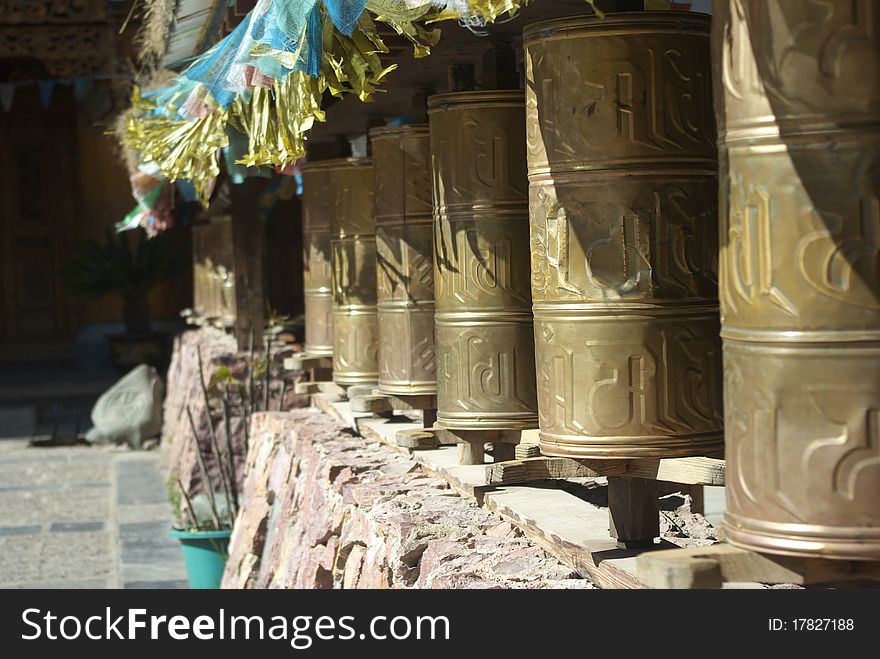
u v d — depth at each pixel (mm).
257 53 3031
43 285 22703
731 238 2000
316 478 4758
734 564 1983
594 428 2684
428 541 3348
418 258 4559
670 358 2660
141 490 10844
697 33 2676
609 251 2666
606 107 2654
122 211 21172
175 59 5762
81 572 7824
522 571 2988
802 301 1906
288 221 12695
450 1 2484
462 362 3623
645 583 2014
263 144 3635
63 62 13672
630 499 2869
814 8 1888
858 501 1886
